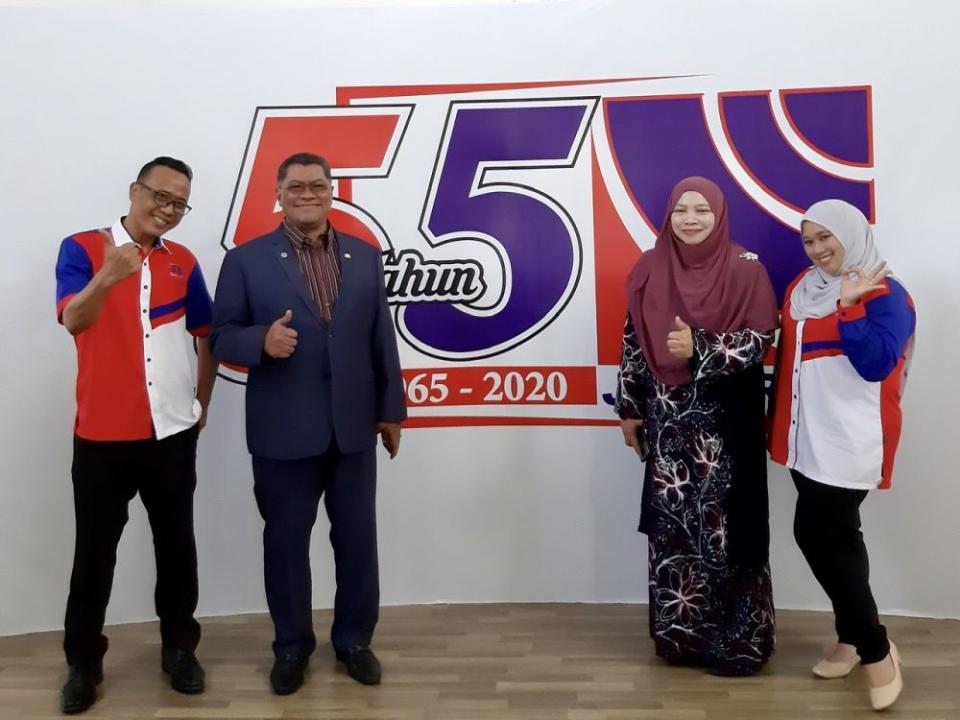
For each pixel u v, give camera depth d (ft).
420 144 11.51
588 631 11.07
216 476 11.67
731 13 11.18
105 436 9.12
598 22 11.32
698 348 9.25
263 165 11.48
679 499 9.66
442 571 11.94
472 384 11.71
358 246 9.78
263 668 10.20
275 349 8.89
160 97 11.34
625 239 11.50
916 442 11.19
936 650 10.40
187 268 9.73
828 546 9.16
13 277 11.20
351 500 9.75
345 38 11.41
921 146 11.00
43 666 10.44
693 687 9.57
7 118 11.15
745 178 11.30
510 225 11.57
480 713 9.07
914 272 11.09
